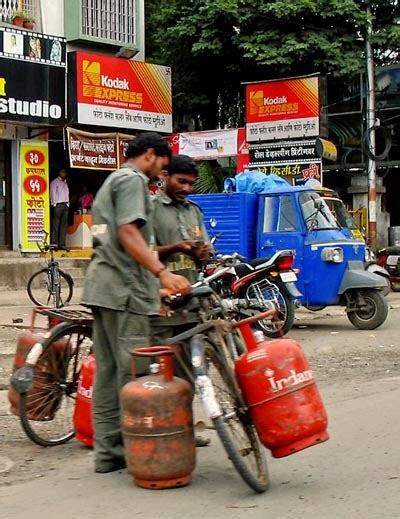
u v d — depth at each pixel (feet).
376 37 66.59
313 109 62.75
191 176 18.45
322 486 15.61
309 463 17.21
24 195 59.06
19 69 56.13
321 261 36.68
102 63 60.85
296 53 65.16
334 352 31.89
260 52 65.77
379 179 72.54
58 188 61.00
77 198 64.49
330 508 14.28
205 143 66.90
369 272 37.78
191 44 70.23
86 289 16.16
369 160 66.54
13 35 55.67
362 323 37.86
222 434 14.48
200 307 16.80
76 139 60.13
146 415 15.15
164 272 15.33
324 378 26.86
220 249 38.32
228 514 14.03
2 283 54.03
